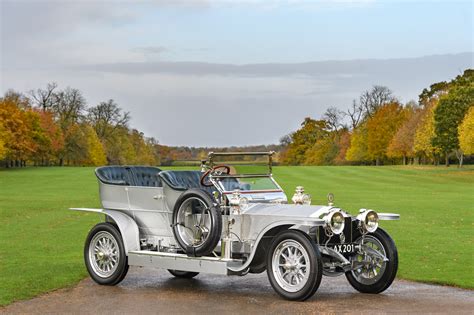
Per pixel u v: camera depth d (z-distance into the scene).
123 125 127.31
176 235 10.41
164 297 10.06
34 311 9.16
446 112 83.94
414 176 65.62
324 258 9.98
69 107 118.31
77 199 35.66
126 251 10.97
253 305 9.39
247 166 11.03
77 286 11.02
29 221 23.08
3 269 12.58
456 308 9.14
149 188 11.22
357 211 27.62
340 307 9.20
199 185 11.45
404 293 10.30
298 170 75.19
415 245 16.17
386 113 112.75
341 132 137.00
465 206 30.05
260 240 9.91
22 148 96.69
